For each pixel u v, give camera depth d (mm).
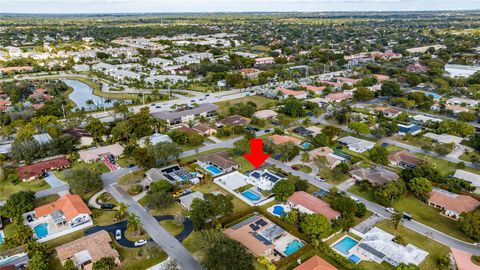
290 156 128750
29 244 78500
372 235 85375
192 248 81688
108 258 74000
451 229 90562
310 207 95562
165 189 103438
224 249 70938
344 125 169000
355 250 83000
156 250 78938
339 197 96812
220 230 87000
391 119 173375
